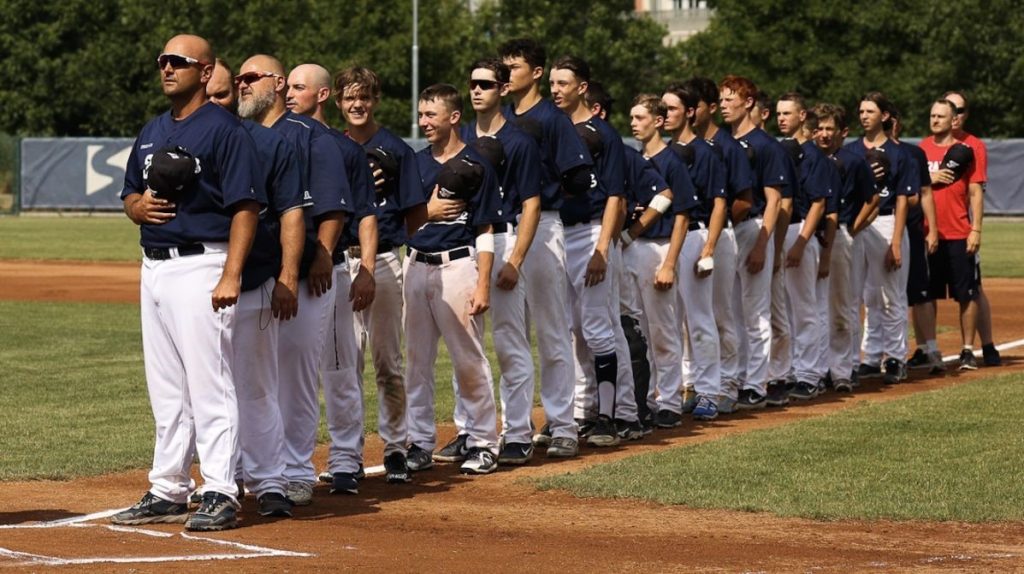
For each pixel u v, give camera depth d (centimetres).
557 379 1708
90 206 8388
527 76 1661
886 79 9512
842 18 9625
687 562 1173
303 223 1340
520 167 1594
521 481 1562
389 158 1547
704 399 2017
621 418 1831
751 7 9856
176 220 1285
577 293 1797
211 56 1298
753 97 2105
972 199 2470
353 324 1512
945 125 2486
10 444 1783
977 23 8825
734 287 2111
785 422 1966
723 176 1955
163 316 1305
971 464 1573
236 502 1323
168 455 1334
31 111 10125
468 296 1580
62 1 10219
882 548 1227
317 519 1366
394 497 1485
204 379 1302
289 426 1444
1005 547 1230
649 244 1920
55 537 1254
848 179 2244
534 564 1163
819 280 2242
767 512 1378
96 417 1997
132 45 10212
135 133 10238
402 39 9606
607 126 1747
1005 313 3478
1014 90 8844
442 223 1573
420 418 1638
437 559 1179
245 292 1343
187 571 1117
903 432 1788
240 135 1278
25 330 3086
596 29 9638
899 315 2370
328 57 9556
